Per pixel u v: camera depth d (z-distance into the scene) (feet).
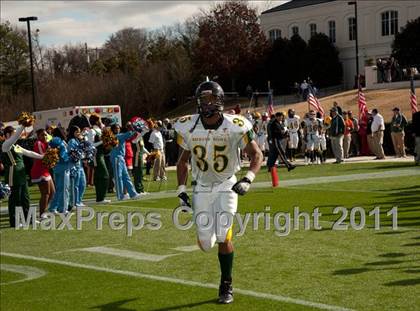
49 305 23.71
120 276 27.32
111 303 23.45
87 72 231.71
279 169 78.23
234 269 27.09
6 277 28.43
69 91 208.13
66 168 46.37
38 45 254.88
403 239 31.35
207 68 194.59
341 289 23.40
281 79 189.37
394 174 63.00
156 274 27.32
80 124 70.38
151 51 223.92
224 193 22.41
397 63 154.71
